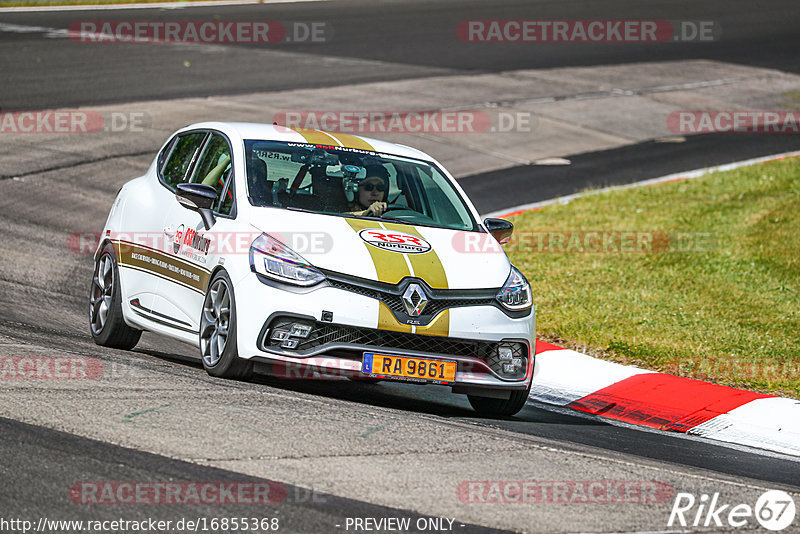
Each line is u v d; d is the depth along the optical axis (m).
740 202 58.09
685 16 138.62
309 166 28.98
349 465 19.34
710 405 29.53
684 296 41.56
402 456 20.30
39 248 45.62
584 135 80.81
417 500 17.86
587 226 54.78
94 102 79.06
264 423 21.47
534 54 112.12
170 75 92.19
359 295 24.97
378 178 29.25
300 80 93.25
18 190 55.44
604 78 101.19
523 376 26.70
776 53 117.44
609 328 37.19
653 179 68.06
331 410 23.38
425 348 25.39
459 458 20.67
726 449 25.97
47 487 17.00
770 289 42.19
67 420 20.48
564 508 18.20
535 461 21.12
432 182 30.42
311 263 25.23
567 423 27.52
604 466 21.33
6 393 22.06
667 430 28.12
